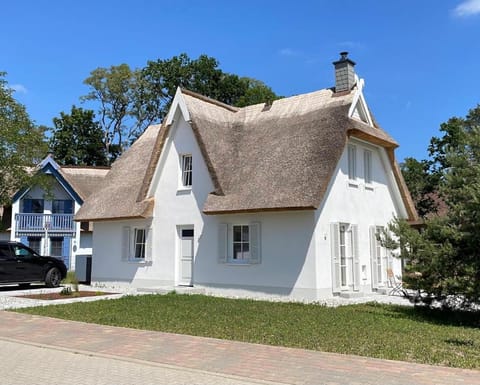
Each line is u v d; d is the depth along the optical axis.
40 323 12.51
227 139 21.38
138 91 54.12
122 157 26.14
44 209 39.06
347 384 7.01
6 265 20.70
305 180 17.25
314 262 17.30
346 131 18.34
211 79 53.34
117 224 23.56
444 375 7.44
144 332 11.17
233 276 19.20
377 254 21.06
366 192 21.19
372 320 12.91
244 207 17.97
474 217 13.31
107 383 7.23
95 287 23.12
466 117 36.22
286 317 13.28
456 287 13.21
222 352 9.09
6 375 7.73
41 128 31.69
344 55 20.88
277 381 7.20
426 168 37.31
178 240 21.42
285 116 21.11
